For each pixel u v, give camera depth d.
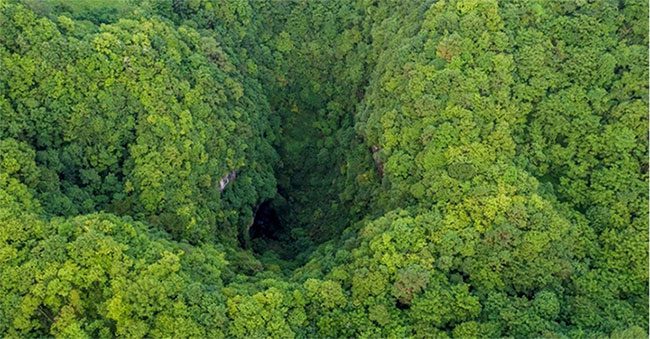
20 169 50.91
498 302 46.66
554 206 52.03
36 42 54.88
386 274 48.91
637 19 57.56
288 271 61.53
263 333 45.94
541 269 48.28
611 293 48.34
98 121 57.00
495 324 45.44
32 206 49.84
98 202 56.91
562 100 55.88
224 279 52.44
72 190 55.09
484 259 48.94
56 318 44.81
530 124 56.59
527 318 45.34
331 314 48.31
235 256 59.81
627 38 57.53
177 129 60.09
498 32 57.28
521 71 56.94
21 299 44.97
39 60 54.69
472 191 50.59
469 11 58.69
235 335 45.59
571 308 47.19
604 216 51.59
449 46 56.22
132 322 44.34
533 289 48.47
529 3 59.38
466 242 49.22
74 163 56.53
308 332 47.88
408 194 55.22
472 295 47.47
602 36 57.53
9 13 54.34
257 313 46.56
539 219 48.91
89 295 46.19
